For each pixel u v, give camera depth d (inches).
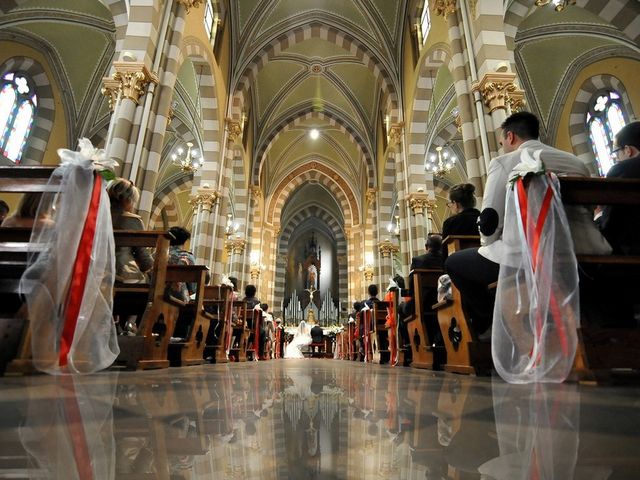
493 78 244.2
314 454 27.9
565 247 79.8
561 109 473.7
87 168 97.3
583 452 27.9
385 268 621.0
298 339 877.2
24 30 413.4
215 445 30.4
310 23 542.3
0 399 51.1
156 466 24.4
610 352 76.3
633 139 105.1
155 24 272.8
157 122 263.6
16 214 108.7
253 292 361.1
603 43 414.3
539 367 79.0
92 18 421.7
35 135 446.3
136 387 69.2
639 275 89.5
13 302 123.1
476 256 105.0
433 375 116.0
